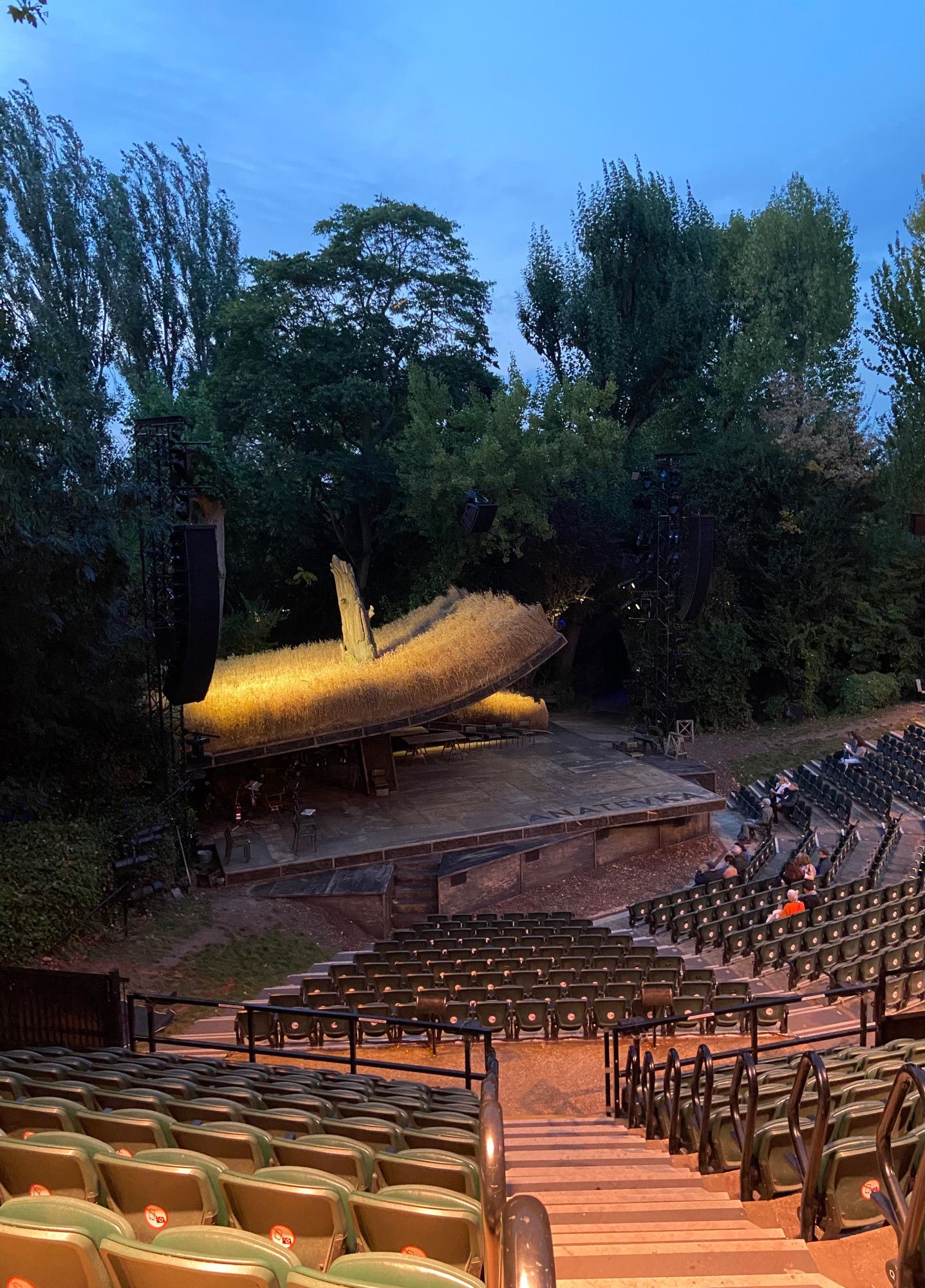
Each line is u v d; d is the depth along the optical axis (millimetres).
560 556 43188
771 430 43000
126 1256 2898
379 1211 3789
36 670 19969
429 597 43156
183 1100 7023
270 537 47406
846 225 46938
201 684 21500
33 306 40625
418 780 30062
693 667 40594
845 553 42219
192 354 59031
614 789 28516
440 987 15477
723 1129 7281
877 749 34562
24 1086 7035
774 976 16391
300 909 21328
